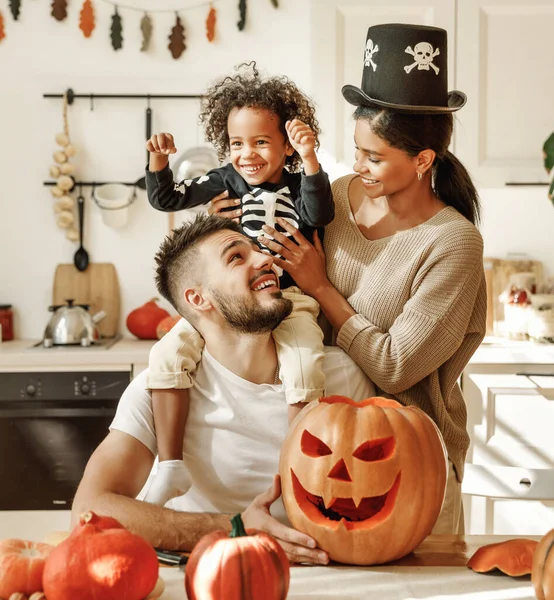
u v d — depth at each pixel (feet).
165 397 5.24
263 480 5.37
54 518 10.78
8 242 12.20
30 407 10.69
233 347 5.26
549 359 10.39
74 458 10.75
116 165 12.15
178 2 11.91
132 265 12.28
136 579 3.57
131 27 11.94
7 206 12.16
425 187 6.05
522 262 11.98
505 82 10.91
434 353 5.73
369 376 5.84
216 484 5.38
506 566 4.19
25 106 12.03
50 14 11.92
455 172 6.26
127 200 11.96
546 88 10.93
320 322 6.18
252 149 6.40
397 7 10.69
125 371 10.75
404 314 5.76
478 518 10.48
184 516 4.67
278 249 5.94
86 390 10.69
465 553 4.57
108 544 3.59
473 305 5.92
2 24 11.88
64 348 11.02
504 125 10.96
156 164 6.45
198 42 11.98
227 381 5.35
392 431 4.39
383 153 5.65
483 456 10.46
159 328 11.46
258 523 4.53
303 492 4.49
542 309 10.99
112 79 12.01
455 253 5.76
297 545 4.41
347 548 4.33
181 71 12.02
